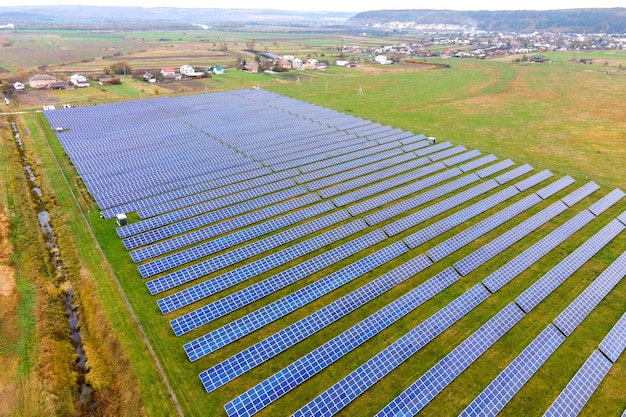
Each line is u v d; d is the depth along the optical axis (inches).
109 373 1226.0
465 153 3006.9
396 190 2359.7
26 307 1419.8
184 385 1172.5
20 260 1665.8
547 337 1353.3
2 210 1993.1
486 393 1154.0
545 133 3649.1
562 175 2694.4
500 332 1379.2
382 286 1573.6
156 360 1246.3
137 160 2706.7
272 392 1142.3
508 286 1619.1
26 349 1250.6
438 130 3720.5
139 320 1392.7
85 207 2103.8
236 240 1843.0
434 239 1930.4
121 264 1675.7
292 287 1576.0
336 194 2340.1
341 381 1167.6
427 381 1185.4
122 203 2132.1
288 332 1334.9
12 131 3356.3
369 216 2057.1
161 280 1553.9
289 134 3373.5
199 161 2721.5
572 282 1649.9
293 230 1923.0
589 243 1867.6
